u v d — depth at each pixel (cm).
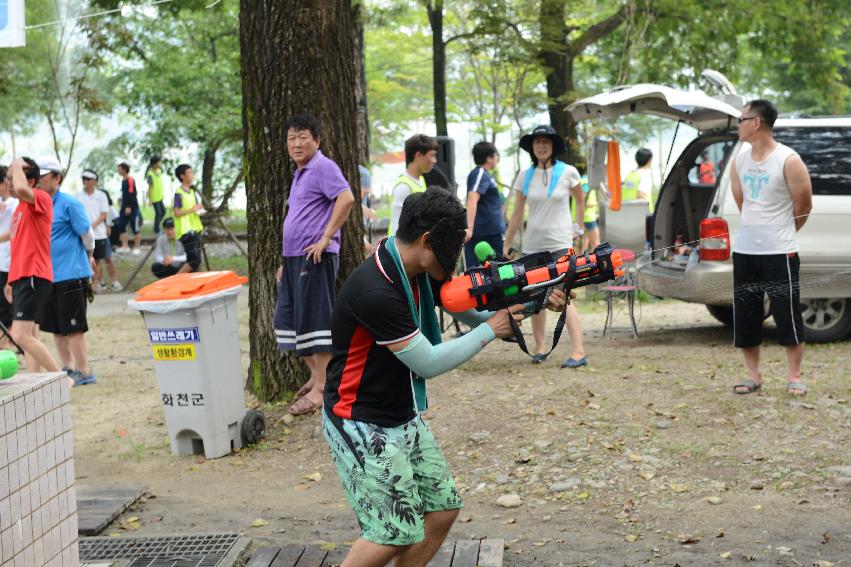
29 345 763
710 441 583
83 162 2569
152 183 2172
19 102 1766
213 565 443
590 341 940
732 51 2127
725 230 823
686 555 435
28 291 758
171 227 1406
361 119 1692
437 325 335
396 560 346
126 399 800
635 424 619
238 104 2298
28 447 351
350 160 727
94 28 1534
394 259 316
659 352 855
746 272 660
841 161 838
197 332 610
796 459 546
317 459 616
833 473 521
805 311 865
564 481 540
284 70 705
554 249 781
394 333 314
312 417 677
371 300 313
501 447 598
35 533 355
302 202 647
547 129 776
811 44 2125
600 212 1133
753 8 2030
